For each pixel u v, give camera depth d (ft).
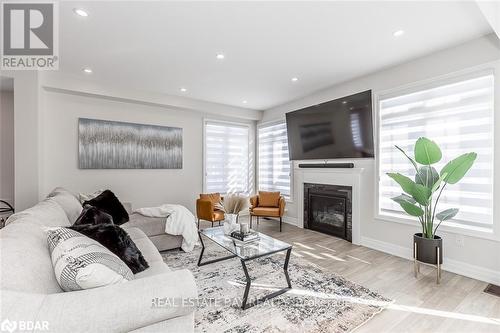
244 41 8.40
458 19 7.09
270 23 7.32
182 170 16.07
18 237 3.77
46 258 3.86
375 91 11.16
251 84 12.76
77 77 11.73
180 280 3.75
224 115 17.25
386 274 8.46
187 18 7.06
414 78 9.79
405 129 10.20
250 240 7.92
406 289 7.41
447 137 8.99
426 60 9.44
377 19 7.11
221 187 17.80
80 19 7.10
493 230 7.82
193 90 13.76
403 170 10.25
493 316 6.13
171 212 10.39
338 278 8.11
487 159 8.09
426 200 7.90
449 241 8.77
